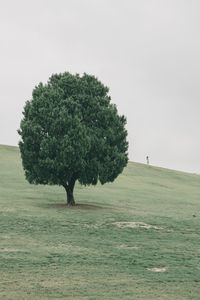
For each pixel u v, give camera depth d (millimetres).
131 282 30656
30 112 60625
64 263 35281
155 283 30594
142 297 27391
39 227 48875
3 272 32094
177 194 87625
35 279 30641
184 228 52719
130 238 46031
